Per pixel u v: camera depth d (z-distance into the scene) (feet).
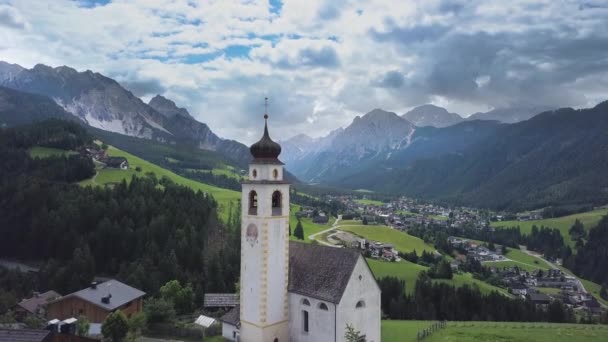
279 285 230.27
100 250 493.36
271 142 230.89
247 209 232.12
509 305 496.23
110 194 587.68
